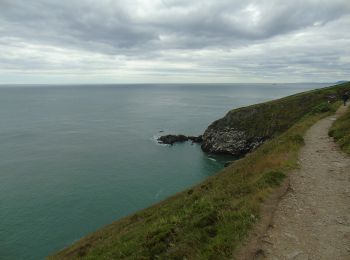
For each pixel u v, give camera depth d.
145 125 136.50
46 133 117.12
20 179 62.72
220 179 23.53
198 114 178.00
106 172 67.44
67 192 55.66
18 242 39.19
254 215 12.07
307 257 9.55
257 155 26.39
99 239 23.17
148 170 69.00
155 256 11.16
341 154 22.16
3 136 110.25
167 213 18.91
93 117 168.50
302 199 14.17
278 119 83.69
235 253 9.75
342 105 53.84
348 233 10.84
